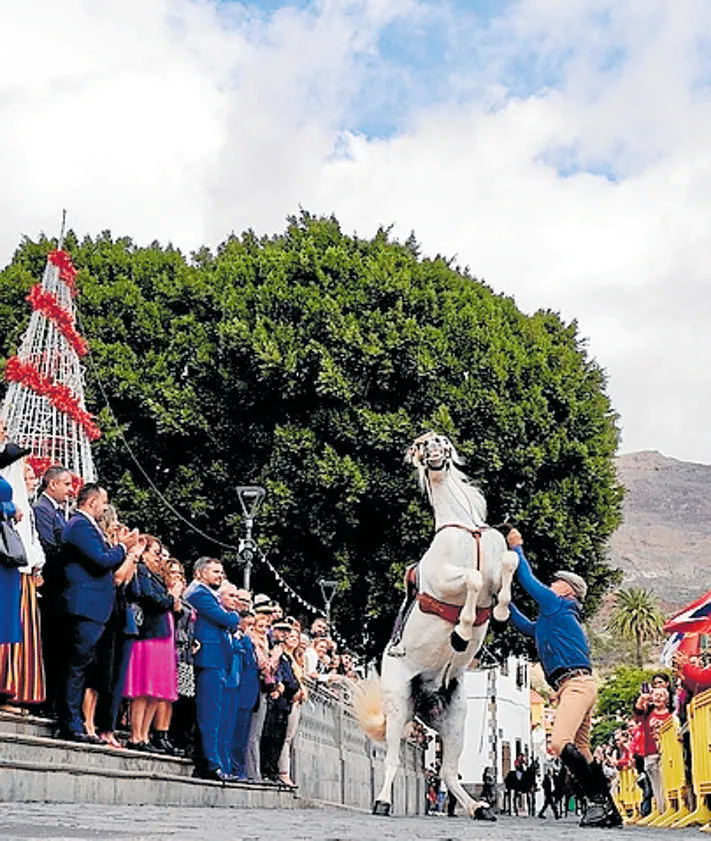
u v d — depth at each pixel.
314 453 29.27
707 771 12.05
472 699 55.28
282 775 14.73
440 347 29.80
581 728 9.80
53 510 10.00
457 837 5.26
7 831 4.20
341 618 30.09
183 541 31.06
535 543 31.03
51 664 9.95
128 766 9.73
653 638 128.62
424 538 28.72
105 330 31.80
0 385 29.45
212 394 30.61
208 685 11.52
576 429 32.31
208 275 32.28
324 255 31.14
